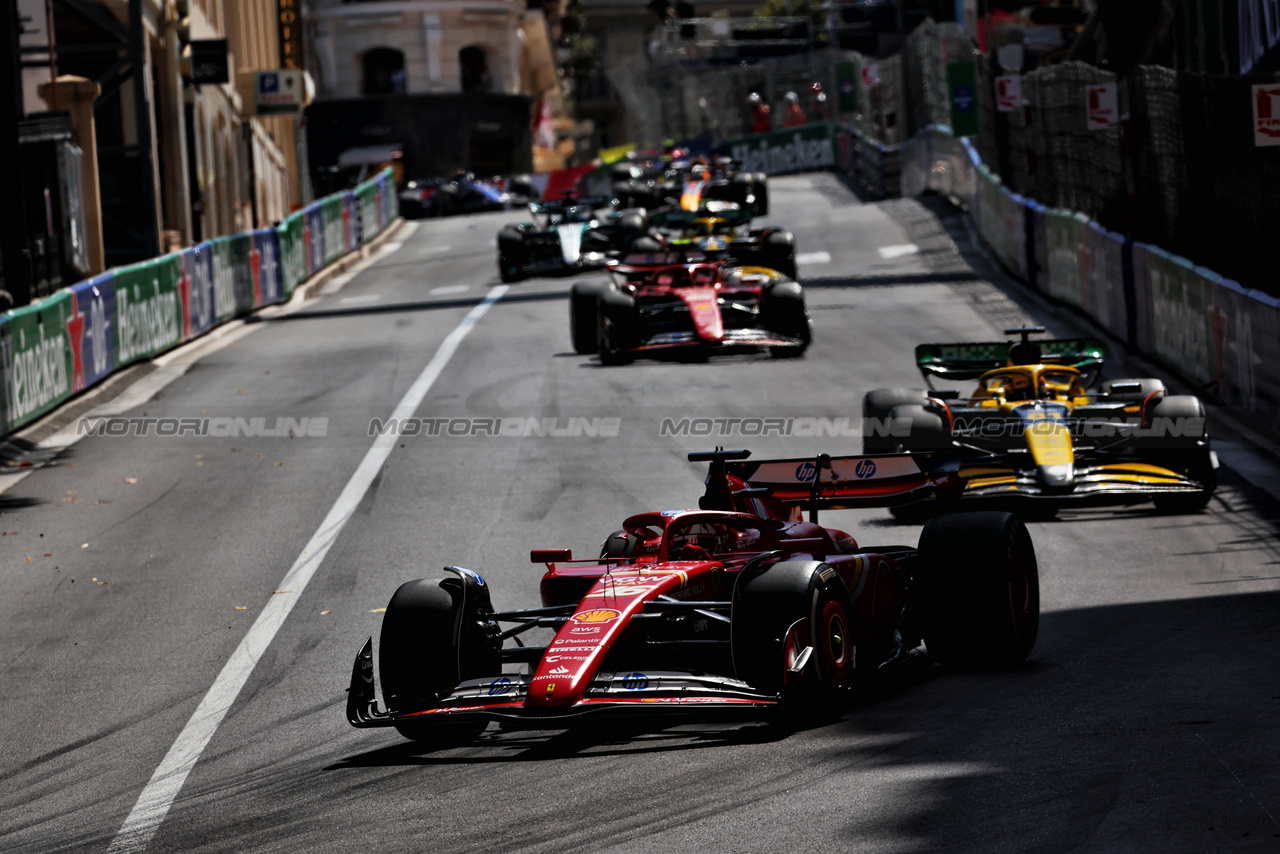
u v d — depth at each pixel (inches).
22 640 1462.8
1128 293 2795.3
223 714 1186.0
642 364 2997.0
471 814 847.1
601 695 919.0
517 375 2940.5
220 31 6304.1
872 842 738.8
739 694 920.9
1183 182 2527.1
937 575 1098.7
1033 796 788.0
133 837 896.3
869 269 4498.0
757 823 783.7
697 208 5280.5
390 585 1566.2
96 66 5017.2
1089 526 1680.6
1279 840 695.1
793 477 1374.3
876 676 1031.0
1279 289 2116.1
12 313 2539.4
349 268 5846.5
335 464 2237.9
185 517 1961.1
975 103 5300.2
